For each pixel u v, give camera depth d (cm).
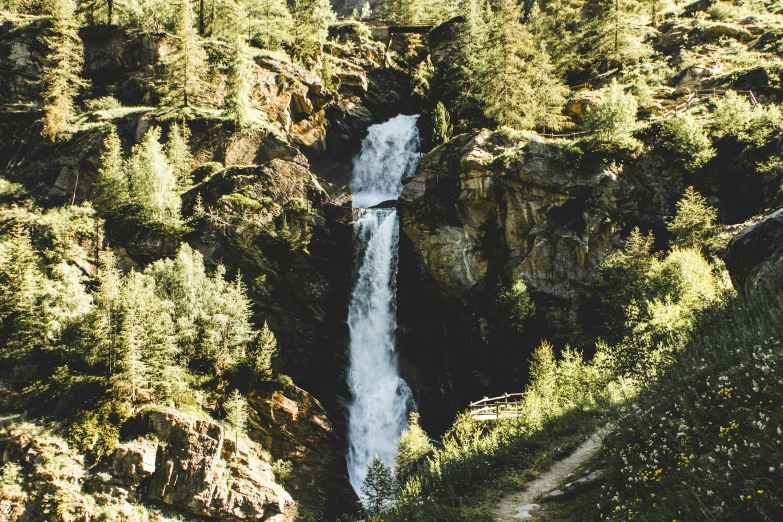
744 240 1770
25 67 6631
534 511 1345
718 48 6488
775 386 972
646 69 6381
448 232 4647
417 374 4584
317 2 7981
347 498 3956
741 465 826
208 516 3416
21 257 4053
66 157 5662
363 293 4975
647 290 3288
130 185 5097
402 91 7925
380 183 6750
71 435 3338
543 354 3288
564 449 1761
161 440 3450
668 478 995
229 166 5459
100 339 3709
